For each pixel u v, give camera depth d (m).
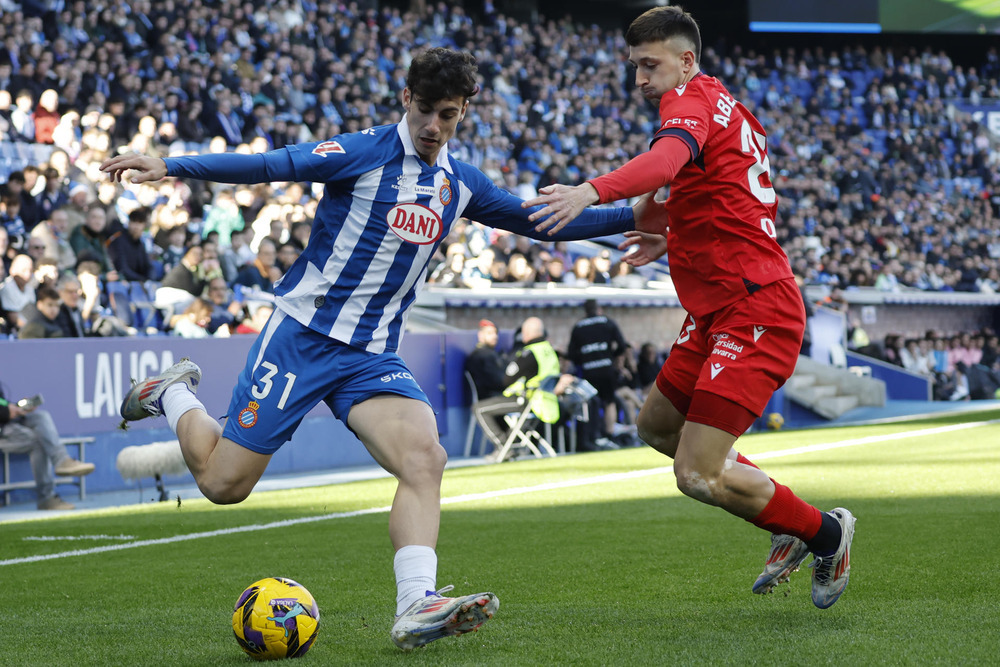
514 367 18.50
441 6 36.66
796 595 6.29
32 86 22.28
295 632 4.91
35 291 16.59
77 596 7.19
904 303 35.31
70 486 15.19
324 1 32.44
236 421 5.50
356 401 5.39
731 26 46.62
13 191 18.94
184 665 4.91
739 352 5.32
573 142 34.38
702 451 5.29
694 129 5.21
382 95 30.58
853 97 45.69
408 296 5.62
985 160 44.78
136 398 5.99
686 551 8.16
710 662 4.55
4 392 13.98
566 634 5.33
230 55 27.08
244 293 19.70
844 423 25.11
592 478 14.30
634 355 24.91
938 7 47.19
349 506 12.26
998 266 40.25
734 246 5.43
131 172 4.86
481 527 9.95
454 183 5.55
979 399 32.59
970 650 4.63
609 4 43.97
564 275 26.44
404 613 4.82
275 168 5.16
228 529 10.59
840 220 37.38
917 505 10.25
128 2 25.78
